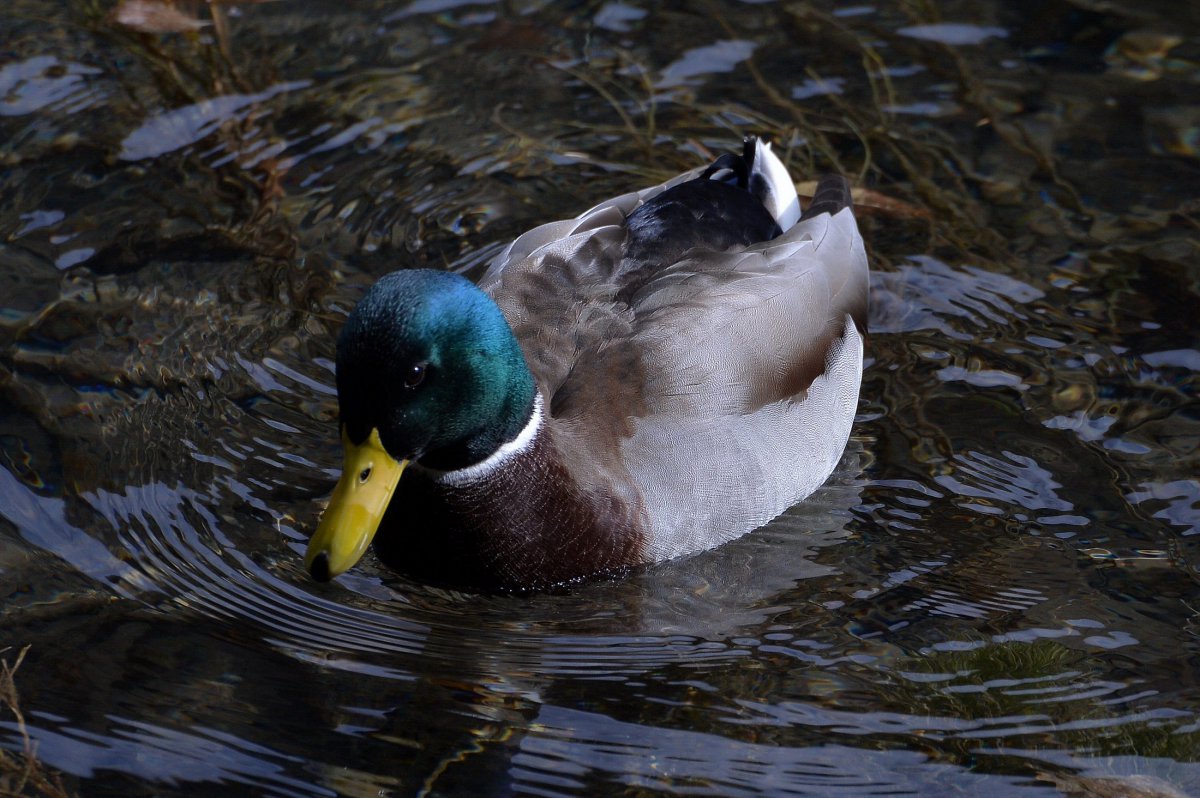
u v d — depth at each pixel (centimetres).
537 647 902
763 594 947
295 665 870
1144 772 799
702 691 862
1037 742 820
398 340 838
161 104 1380
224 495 1000
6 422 1043
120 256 1216
